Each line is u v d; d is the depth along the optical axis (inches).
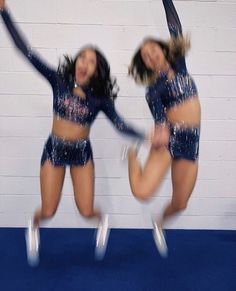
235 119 110.0
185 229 116.6
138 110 106.9
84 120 83.3
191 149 81.0
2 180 112.5
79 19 103.5
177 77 79.5
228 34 105.2
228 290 86.9
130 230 115.6
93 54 80.3
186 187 84.0
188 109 79.6
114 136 109.7
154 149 80.0
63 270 94.3
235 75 107.3
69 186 113.4
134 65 81.7
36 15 103.0
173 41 79.9
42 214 89.7
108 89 83.0
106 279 90.8
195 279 91.3
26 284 88.0
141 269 95.4
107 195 113.9
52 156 85.0
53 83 83.4
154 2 102.7
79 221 115.9
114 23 103.8
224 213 116.0
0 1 80.6
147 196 78.5
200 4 103.7
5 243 106.7
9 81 106.2
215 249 105.9
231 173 113.6
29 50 81.8
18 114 108.3
